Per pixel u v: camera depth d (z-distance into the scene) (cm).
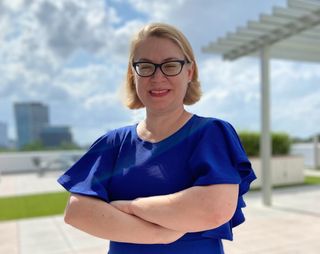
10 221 547
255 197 723
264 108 630
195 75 128
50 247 410
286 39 617
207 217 93
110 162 120
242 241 411
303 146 1538
